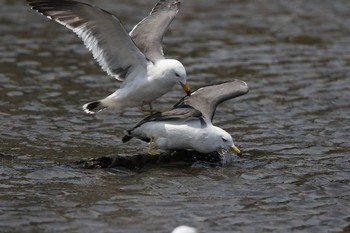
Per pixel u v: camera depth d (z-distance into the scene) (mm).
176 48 24078
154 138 13984
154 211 11977
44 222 11414
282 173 14000
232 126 17078
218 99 14656
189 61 22609
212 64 22312
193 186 13203
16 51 23234
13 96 18922
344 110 18266
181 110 13945
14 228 11172
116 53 13891
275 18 28203
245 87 14891
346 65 22297
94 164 14016
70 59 22672
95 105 14195
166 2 15844
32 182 13141
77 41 24797
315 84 20391
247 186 13258
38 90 19562
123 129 16719
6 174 13492
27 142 15539
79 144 15523
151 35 14930
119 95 14062
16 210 11844
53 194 12586
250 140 16062
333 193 13023
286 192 13016
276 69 21859
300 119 17594
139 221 11562
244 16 28484
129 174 13734
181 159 14391
